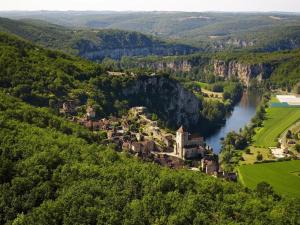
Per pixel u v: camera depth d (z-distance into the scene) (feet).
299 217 499.51
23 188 459.73
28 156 510.58
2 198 447.42
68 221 414.82
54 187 469.16
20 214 424.05
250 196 531.91
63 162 513.45
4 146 518.78
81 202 435.53
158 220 419.95
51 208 425.69
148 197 447.83
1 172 474.90
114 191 458.91
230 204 482.69
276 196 639.76
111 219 414.41
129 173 500.33
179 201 451.12
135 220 417.69
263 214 475.31
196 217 428.97
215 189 514.27
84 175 486.79
